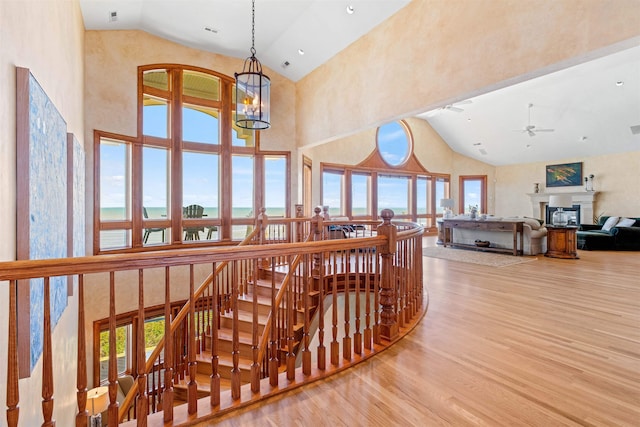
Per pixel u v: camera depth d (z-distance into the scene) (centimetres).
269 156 668
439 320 299
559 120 879
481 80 343
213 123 622
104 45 491
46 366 129
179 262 157
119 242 516
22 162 162
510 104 878
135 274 507
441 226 869
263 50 606
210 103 609
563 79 715
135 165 527
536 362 218
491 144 1117
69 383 279
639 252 739
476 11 347
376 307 253
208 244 602
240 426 158
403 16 438
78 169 351
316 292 422
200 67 591
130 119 518
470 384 191
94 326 466
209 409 168
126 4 441
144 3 455
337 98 566
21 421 153
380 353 233
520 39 309
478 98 872
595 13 261
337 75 565
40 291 176
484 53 340
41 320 179
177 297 537
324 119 600
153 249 546
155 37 545
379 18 468
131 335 509
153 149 558
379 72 478
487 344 247
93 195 475
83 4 408
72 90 346
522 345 245
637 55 583
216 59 608
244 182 656
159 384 355
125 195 529
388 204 1104
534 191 1144
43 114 196
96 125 480
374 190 1047
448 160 1277
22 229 161
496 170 1259
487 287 420
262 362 359
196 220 596
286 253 191
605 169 974
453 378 198
